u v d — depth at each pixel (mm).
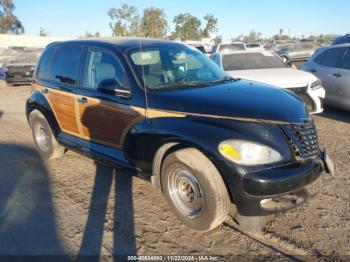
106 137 4629
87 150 4984
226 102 3693
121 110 4281
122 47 4562
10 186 5043
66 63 5332
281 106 3715
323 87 8695
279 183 3328
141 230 3867
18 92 15328
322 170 3766
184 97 3869
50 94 5539
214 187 3475
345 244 3541
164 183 3975
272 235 3717
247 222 3744
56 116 5523
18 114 10242
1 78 19156
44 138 6047
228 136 3398
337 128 7570
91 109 4727
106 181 5121
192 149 3623
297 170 3443
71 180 5191
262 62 9031
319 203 4336
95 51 4832
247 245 3570
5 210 4352
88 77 4867
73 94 5023
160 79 4340
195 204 3740
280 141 3459
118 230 3877
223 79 4754
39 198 4656
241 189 3350
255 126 3447
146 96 4059
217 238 3699
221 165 3385
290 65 9125
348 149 6211
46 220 4102
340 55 8375
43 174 5453
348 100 8031
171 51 4844
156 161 4020
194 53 5141
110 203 4473
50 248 3580
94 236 3771
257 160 3365
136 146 4141
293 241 3611
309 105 7719
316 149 3764
